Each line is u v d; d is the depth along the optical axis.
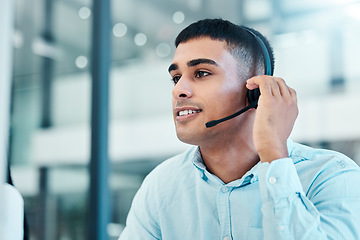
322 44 3.29
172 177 0.99
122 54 4.24
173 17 3.97
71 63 4.12
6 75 0.56
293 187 0.79
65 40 4.05
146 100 4.40
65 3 4.01
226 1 3.52
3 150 0.55
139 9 4.13
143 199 1.02
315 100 3.34
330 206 0.80
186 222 0.93
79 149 4.22
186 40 0.89
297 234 0.75
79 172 4.22
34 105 4.06
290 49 3.31
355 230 0.77
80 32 4.02
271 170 0.79
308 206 0.78
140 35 4.20
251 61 0.91
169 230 0.94
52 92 4.18
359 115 3.26
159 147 4.38
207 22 0.90
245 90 0.89
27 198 3.89
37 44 4.04
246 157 0.89
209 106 0.85
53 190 4.07
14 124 3.89
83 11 3.95
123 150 4.49
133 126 4.46
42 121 4.10
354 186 0.81
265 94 0.84
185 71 0.87
